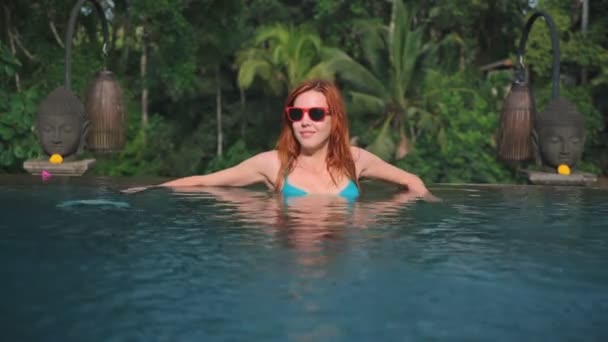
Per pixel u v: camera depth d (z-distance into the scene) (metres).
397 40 23.61
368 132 23.91
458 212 3.88
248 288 1.98
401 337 1.54
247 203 4.14
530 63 24.75
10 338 1.52
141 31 23.69
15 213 3.62
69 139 6.95
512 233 3.12
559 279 2.16
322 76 23.73
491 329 1.61
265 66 25.55
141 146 27.55
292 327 1.60
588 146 25.84
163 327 1.60
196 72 29.64
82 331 1.57
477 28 31.22
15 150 10.07
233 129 31.20
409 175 5.14
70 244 2.70
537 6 25.86
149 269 2.24
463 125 23.45
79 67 19.50
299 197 4.52
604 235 3.07
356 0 27.59
